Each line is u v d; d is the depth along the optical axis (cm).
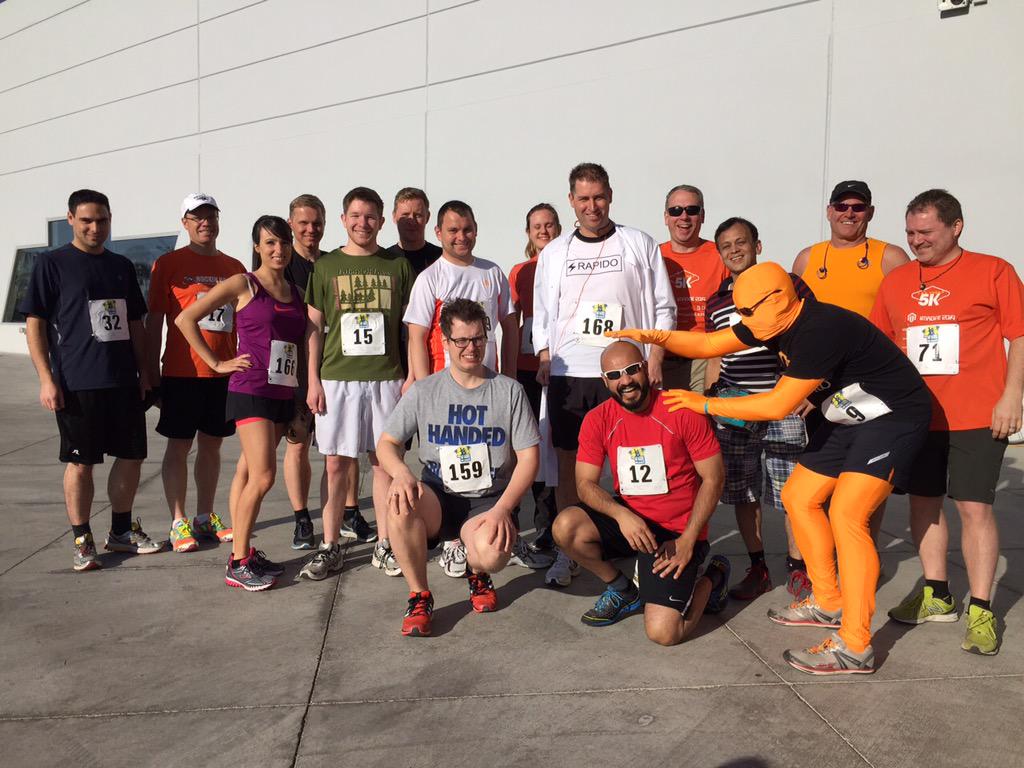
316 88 1198
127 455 417
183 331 375
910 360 328
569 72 933
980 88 682
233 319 466
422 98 1074
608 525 337
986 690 274
